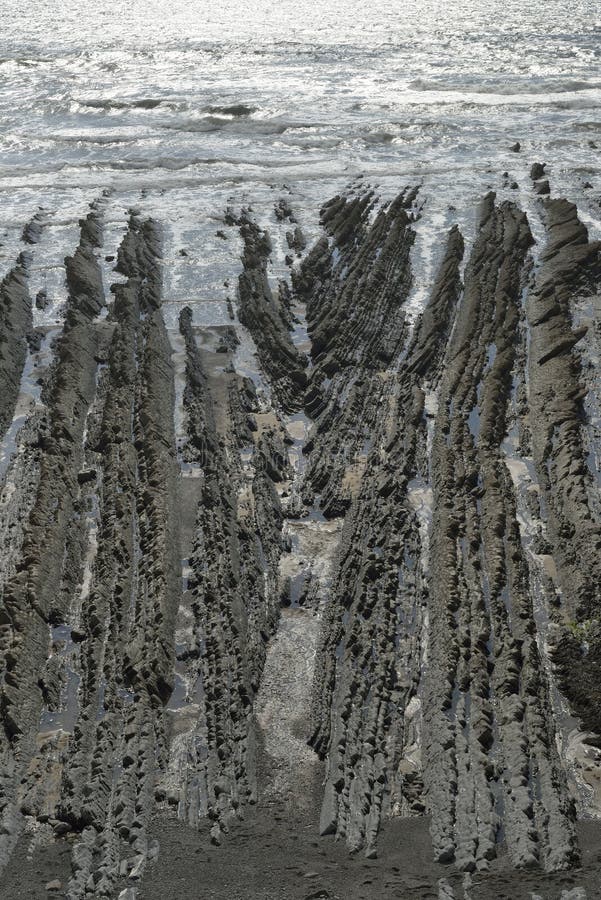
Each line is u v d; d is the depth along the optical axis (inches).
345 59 4020.7
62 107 3548.2
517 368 1930.4
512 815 1107.9
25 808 1150.3
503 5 4906.5
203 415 1817.2
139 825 1120.2
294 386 1919.3
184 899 991.0
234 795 1153.4
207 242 2512.3
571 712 1255.5
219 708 1256.8
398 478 1648.6
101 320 2169.0
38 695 1300.4
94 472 1697.8
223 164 3004.4
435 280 2279.8
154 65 4055.1
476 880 1015.0
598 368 1900.8
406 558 1504.7
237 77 3831.2
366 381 1920.5
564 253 2276.1
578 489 1573.6
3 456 1763.0
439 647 1332.4
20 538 1541.6
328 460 1710.1
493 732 1222.9
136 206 2733.8
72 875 1051.3
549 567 1482.5
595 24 4434.1
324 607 1434.5
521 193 2696.9
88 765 1197.1
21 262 2410.2
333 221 2566.4
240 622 1382.9
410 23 4596.5
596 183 2738.7
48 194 2824.8
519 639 1339.8
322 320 2112.5
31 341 2092.8
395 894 972.6
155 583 1439.5
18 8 5344.5
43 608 1414.9
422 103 3440.0
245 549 1521.9
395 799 1152.2
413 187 2775.6
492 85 3614.7
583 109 3351.4
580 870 1021.8
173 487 1656.0
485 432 1750.7
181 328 2127.2
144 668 1306.6
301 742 1229.7
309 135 3201.3
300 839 1095.6
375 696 1266.0
